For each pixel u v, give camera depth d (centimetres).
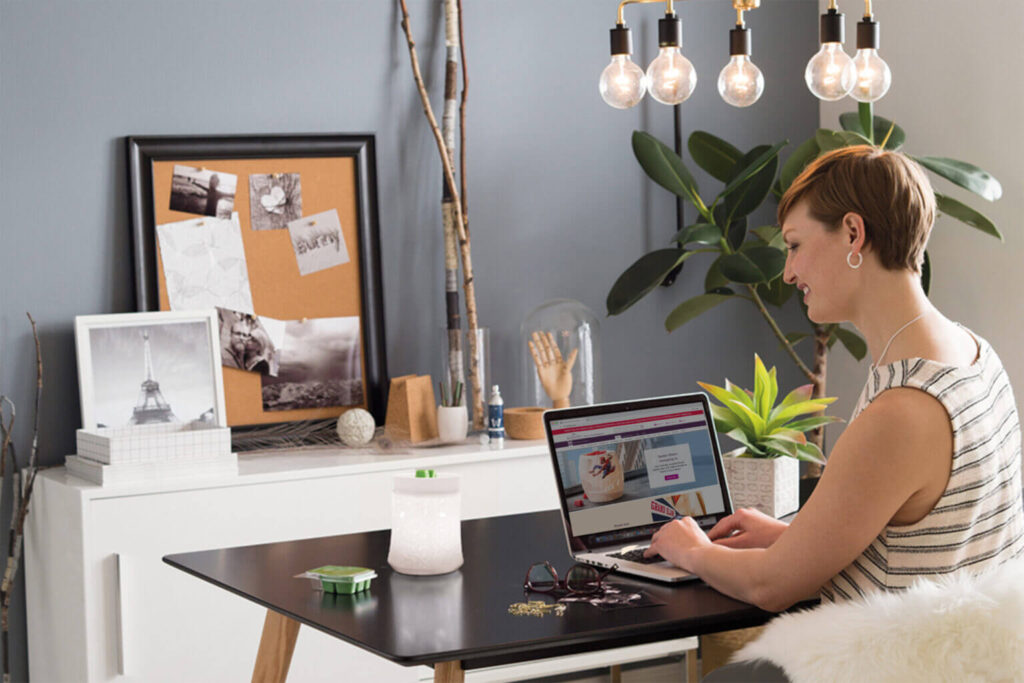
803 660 141
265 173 337
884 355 158
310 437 337
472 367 350
